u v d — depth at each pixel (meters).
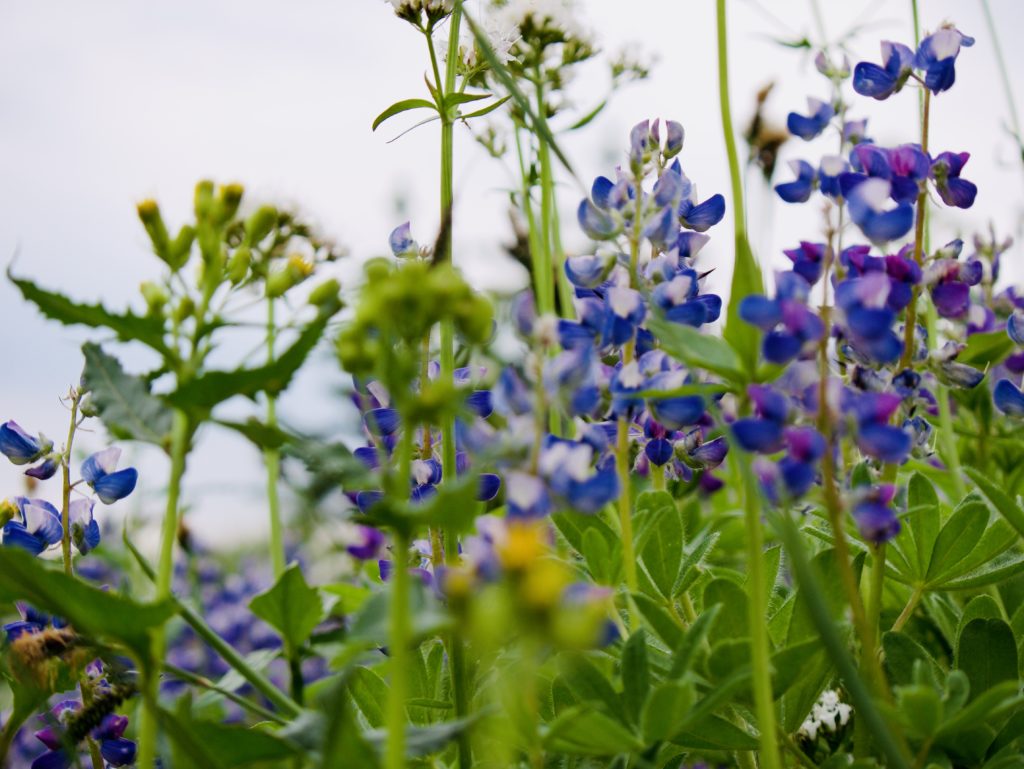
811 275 0.60
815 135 0.64
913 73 0.62
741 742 0.58
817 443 0.55
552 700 0.60
